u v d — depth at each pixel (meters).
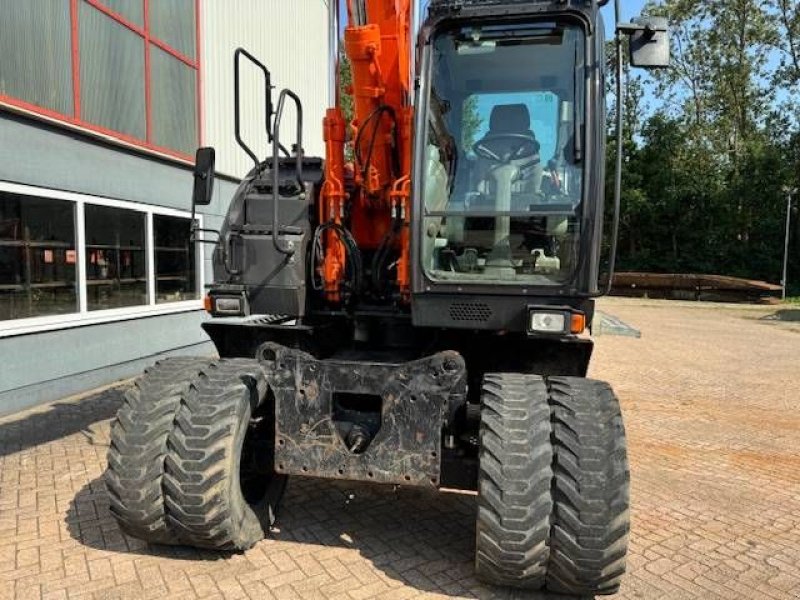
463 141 3.74
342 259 4.19
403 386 3.36
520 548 3.04
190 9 9.55
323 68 15.43
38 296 6.76
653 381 9.50
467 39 3.69
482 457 3.12
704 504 4.76
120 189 8.01
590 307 3.60
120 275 8.09
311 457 3.47
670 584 3.56
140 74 8.35
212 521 3.29
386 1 4.12
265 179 4.32
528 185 3.67
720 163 33.44
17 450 5.40
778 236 31.20
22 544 3.73
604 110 3.55
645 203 31.61
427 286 3.67
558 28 3.59
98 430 5.98
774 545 4.09
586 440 3.05
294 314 4.12
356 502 4.52
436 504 4.53
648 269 32.53
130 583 3.32
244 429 3.47
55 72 6.85
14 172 6.37
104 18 7.64
